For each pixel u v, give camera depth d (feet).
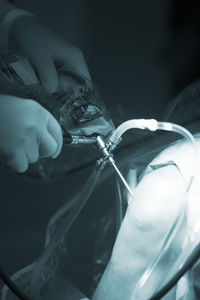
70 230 2.83
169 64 7.16
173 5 6.91
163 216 2.07
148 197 2.13
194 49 6.78
